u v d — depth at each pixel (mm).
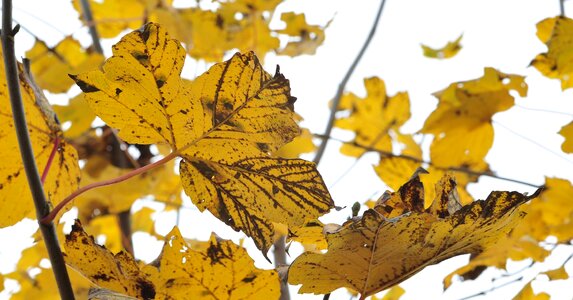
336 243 792
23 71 861
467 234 791
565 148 1119
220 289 819
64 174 880
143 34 783
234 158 812
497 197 774
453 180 829
